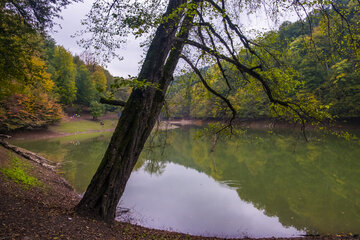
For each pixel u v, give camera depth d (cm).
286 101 550
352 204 977
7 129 2367
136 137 463
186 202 966
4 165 796
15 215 386
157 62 455
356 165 1662
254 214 866
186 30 479
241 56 598
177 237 579
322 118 511
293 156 1989
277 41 554
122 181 466
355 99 2769
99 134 3678
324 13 476
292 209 920
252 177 1404
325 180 1324
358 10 474
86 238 369
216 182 1298
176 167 1728
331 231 739
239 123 666
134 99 461
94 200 455
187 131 5122
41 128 3145
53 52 4203
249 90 665
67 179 1125
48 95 2989
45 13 688
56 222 396
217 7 454
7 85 929
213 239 611
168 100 607
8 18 700
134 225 616
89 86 5359
